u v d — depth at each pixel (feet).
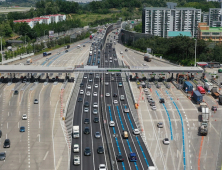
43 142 577.02
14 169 495.00
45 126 639.76
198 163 524.52
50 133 610.65
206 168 510.99
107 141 573.33
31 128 630.74
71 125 645.92
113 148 556.92
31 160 519.60
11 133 610.24
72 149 552.00
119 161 513.45
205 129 613.11
